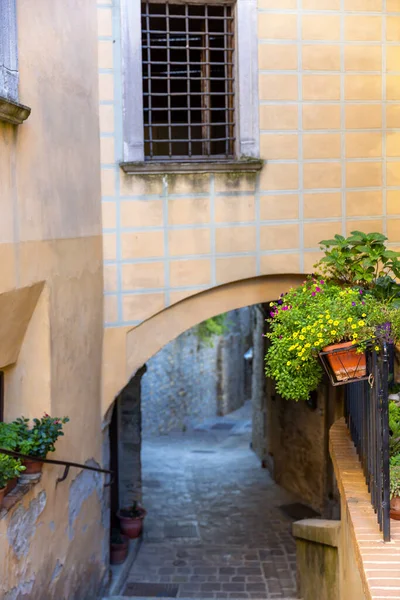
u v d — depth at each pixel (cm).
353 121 740
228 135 745
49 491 573
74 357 637
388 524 402
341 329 462
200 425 1942
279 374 508
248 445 1639
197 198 724
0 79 463
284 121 729
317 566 636
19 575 505
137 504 1020
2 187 465
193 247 729
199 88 820
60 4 580
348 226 750
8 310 502
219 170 720
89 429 695
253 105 722
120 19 695
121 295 725
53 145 566
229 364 2089
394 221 756
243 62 717
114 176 710
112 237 716
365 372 469
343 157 743
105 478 764
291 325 503
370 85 738
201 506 1120
